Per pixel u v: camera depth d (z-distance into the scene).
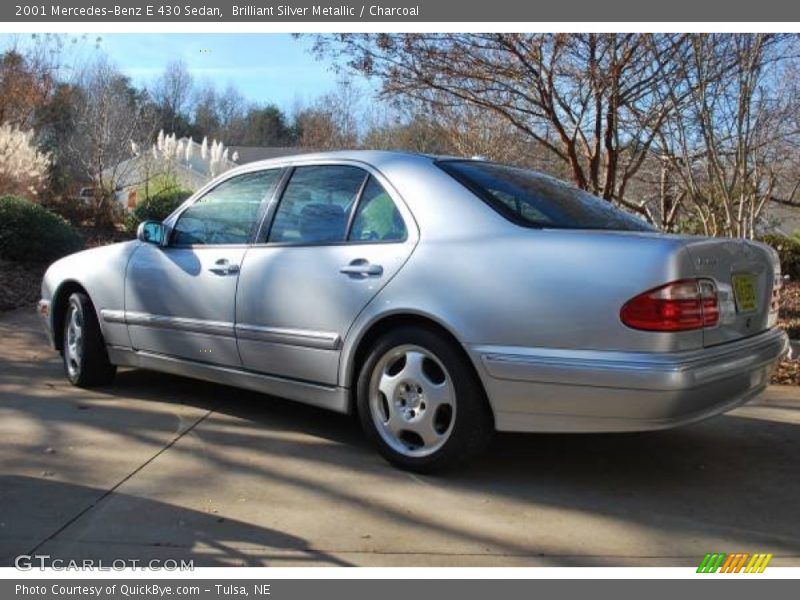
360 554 3.06
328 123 29.08
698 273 3.44
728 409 3.68
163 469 3.96
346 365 4.08
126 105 23.06
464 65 8.92
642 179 10.98
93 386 5.63
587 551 3.12
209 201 5.06
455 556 3.06
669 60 7.86
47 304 5.86
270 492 3.68
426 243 3.87
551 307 3.47
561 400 3.46
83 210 16.91
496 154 12.51
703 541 3.23
